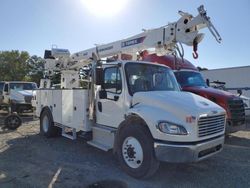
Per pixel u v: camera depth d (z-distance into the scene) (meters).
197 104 4.96
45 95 9.02
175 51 6.54
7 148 7.36
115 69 5.82
